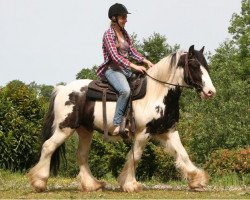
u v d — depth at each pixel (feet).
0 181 39.68
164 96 30.17
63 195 29.68
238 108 50.19
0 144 50.06
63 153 32.58
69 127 31.65
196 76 29.68
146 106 30.12
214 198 27.35
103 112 30.81
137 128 30.30
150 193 30.04
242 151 42.78
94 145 49.39
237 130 48.83
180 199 26.91
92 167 49.78
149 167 49.06
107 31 31.32
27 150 51.67
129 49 32.04
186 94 60.29
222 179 40.91
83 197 28.43
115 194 29.73
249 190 32.04
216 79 55.62
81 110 31.53
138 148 30.50
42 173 31.48
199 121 50.55
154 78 30.42
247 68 133.28
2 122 50.93
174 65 30.19
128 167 30.89
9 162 50.90
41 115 53.72
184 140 51.65
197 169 30.68
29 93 53.62
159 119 29.99
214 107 51.44
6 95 52.85
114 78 30.58
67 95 31.76
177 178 48.67
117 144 48.67
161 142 31.30
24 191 32.04
